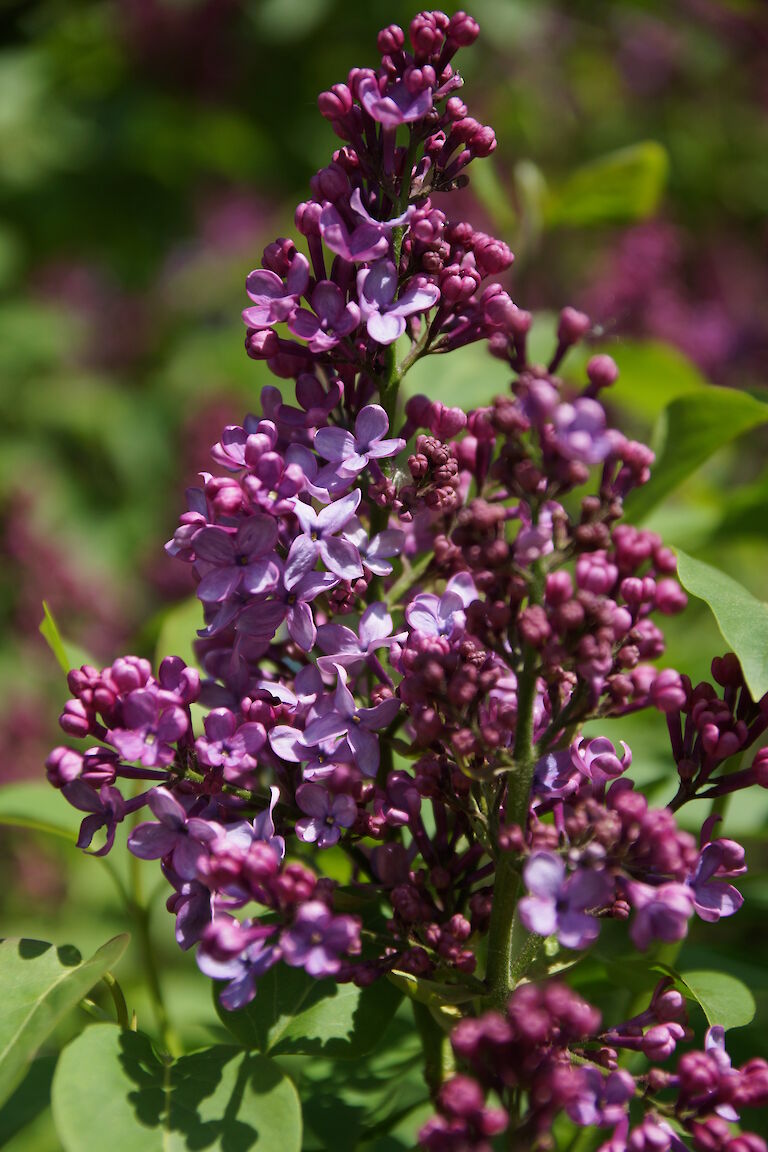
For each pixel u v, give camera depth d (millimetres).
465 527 609
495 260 643
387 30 635
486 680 612
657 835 596
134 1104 608
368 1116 682
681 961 718
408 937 629
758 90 1957
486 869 637
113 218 1830
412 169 642
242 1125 607
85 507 1732
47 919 1196
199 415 1676
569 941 587
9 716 1369
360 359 639
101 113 1751
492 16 1600
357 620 701
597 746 625
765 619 642
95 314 1901
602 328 746
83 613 1522
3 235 1784
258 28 1643
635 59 1937
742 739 628
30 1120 652
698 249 1802
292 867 601
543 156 1810
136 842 619
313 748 627
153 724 621
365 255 627
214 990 646
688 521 827
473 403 778
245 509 625
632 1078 605
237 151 1729
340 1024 641
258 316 633
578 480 601
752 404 738
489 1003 623
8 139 1757
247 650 644
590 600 603
